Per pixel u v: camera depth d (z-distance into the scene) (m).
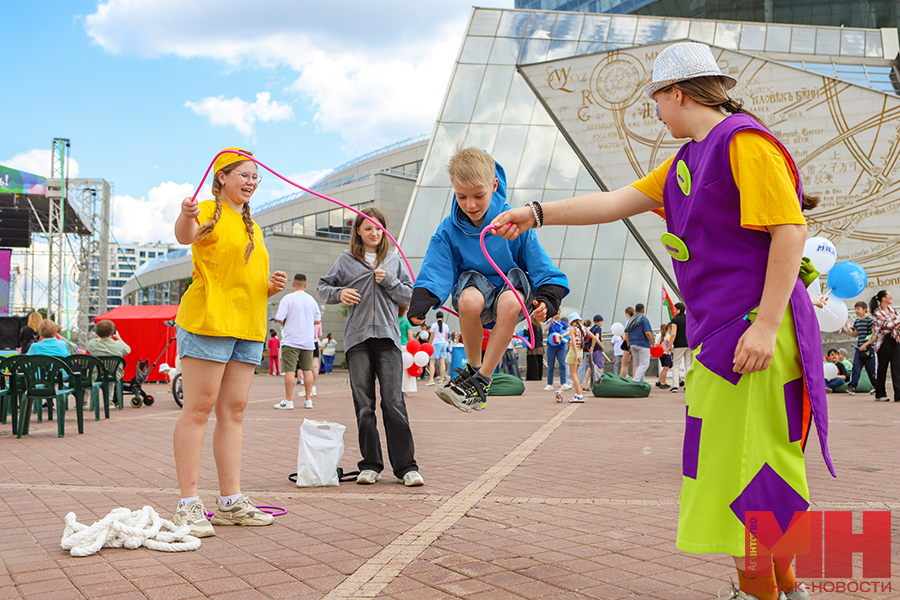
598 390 12.38
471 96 24.56
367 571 2.69
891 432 7.15
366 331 4.72
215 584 2.55
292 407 10.55
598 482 4.54
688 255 2.13
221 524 3.50
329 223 48.59
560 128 24.02
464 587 2.50
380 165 53.62
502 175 3.08
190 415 3.36
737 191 1.99
